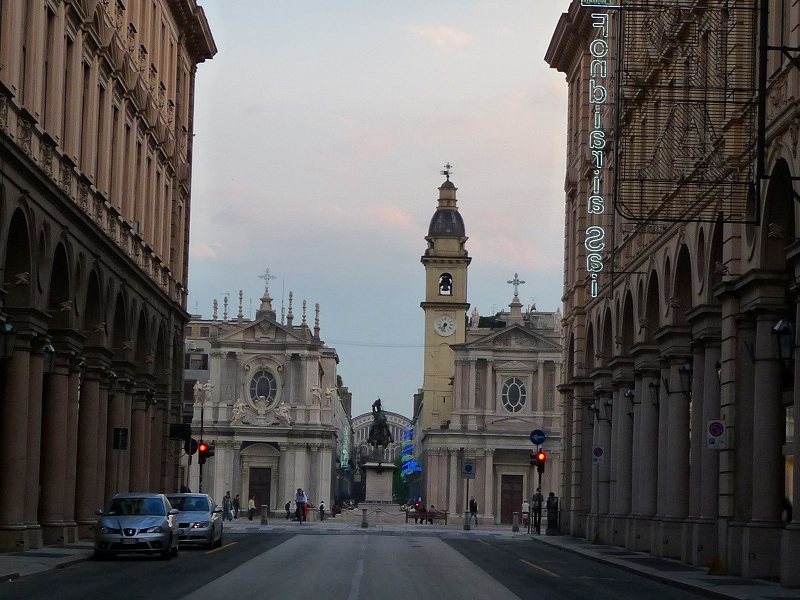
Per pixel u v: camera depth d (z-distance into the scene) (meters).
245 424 126.56
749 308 33.12
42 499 39.75
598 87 57.69
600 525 54.97
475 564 36.75
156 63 55.44
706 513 37.34
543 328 134.62
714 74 36.50
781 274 32.12
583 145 62.09
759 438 32.47
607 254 56.09
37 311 35.16
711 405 37.31
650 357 46.84
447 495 123.69
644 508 46.91
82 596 22.67
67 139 39.72
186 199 65.44
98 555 35.22
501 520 123.31
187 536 41.66
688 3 39.94
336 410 149.00
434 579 29.53
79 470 44.03
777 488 32.38
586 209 61.91
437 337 132.75
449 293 133.88
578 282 62.12
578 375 61.94
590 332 60.69
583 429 61.81
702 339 37.59
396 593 24.89
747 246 33.62
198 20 63.28
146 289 52.62
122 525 34.75
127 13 48.41
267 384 128.38
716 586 29.02
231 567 32.25
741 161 33.78
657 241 44.53
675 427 42.22
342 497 170.50
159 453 57.72
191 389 140.62
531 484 123.75
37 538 36.69
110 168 46.78
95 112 43.06
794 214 31.03
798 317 29.59
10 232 34.34
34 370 36.28
